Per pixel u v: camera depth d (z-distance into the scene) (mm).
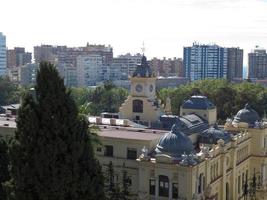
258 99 199875
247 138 115812
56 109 61344
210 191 88250
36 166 60469
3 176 68625
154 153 87188
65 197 61531
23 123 61875
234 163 103375
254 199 110000
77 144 61969
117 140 90688
